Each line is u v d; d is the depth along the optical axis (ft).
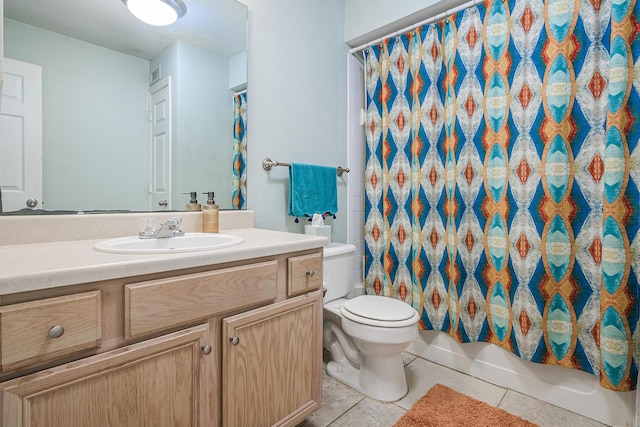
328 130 6.97
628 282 4.19
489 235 5.40
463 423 4.48
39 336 2.15
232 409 3.29
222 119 5.24
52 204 3.76
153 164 4.54
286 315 3.81
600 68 4.43
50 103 3.74
